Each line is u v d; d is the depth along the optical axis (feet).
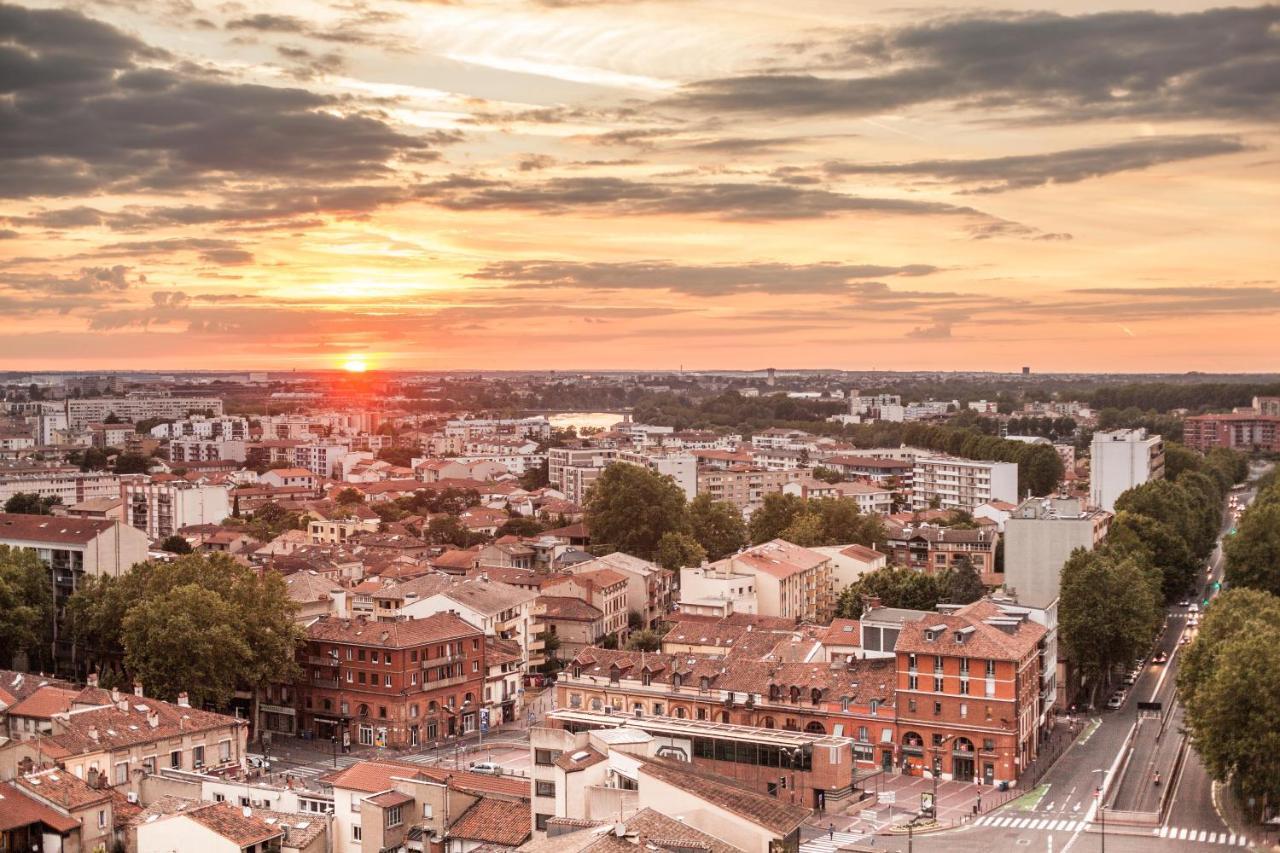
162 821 483.10
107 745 601.62
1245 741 596.29
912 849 586.04
